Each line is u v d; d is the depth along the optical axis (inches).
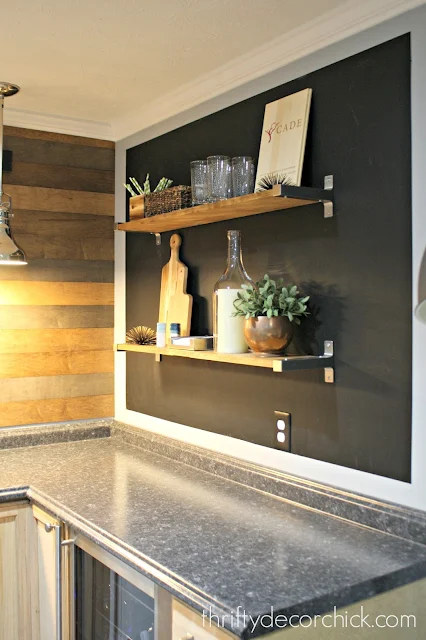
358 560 64.9
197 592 58.2
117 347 109.0
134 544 69.0
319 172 81.2
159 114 110.1
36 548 90.4
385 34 72.7
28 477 94.9
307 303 83.0
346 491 77.2
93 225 122.2
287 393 86.4
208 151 100.7
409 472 70.5
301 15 76.5
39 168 116.3
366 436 75.3
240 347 86.6
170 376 110.5
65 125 117.4
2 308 113.6
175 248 107.8
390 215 72.4
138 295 119.0
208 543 69.4
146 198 103.9
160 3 73.1
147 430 115.2
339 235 78.7
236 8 74.5
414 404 69.1
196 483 92.4
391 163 72.3
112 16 76.4
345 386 77.8
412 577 63.3
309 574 61.5
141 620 67.6
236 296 86.7
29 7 74.0
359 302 76.0
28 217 115.4
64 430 118.3
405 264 70.7
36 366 116.8
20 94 104.3
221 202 84.5
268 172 85.4
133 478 94.7
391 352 72.3
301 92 82.3
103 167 123.0
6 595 89.9
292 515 78.8
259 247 91.2
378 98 73.8
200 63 91.6
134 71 94.4
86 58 89.4
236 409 95.7
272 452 88.4
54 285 118.3
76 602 81.3
